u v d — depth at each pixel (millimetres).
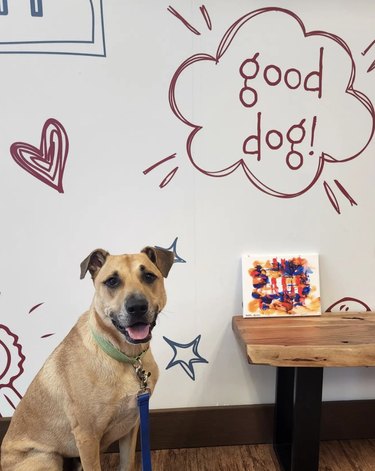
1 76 1443
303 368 1376
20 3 1415
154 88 1487
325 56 1514
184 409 1671
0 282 1543
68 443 1268
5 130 1472
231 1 1459
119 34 1453
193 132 1521
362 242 1622
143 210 1551
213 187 1557
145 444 1219
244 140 1538
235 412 1679
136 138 1509
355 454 1617
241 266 1601
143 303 1097
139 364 1228
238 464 1579
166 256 1292
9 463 1305
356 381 1702
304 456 1422
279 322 1518
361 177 1586
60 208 1525
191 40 1473
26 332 1580
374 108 1553
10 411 1633
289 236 1603
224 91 1508
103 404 1184
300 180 1574
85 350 1206
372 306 1663
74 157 1502
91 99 1478
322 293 1645
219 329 1635
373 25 1506
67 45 1446
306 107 1536
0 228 1517
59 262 1554
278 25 1485
